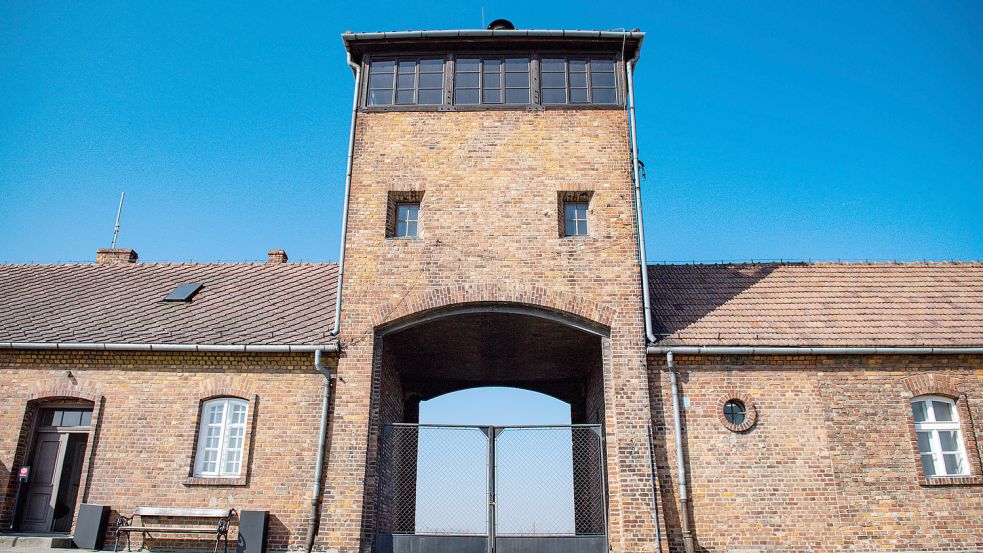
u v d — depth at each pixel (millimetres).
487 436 14781
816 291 16922
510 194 15570
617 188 15609
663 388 14328
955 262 18672
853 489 13688
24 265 20688
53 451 15320
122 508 14148
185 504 14039
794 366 14516
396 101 16438
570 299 14742
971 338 14898
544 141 15984
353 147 16094
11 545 13695
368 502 13820
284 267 19656
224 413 14844
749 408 14188
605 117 16188
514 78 16516
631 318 14641
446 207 15508
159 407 14828
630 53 16641
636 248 15148
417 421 20000
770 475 13750
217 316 16500
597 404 17172
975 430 14227
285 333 15320
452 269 15023
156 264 20453
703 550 13258
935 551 13344
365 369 14461
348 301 14938
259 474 14133
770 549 13281
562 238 15234
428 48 16672
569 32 16250
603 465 14445
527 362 18703
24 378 15297
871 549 13312
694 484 13672
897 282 17484
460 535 14023
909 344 14617
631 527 13203
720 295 16688
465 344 17109
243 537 13484
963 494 13734
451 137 16062
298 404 14547
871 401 14312
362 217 15531
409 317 14867
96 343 15117
